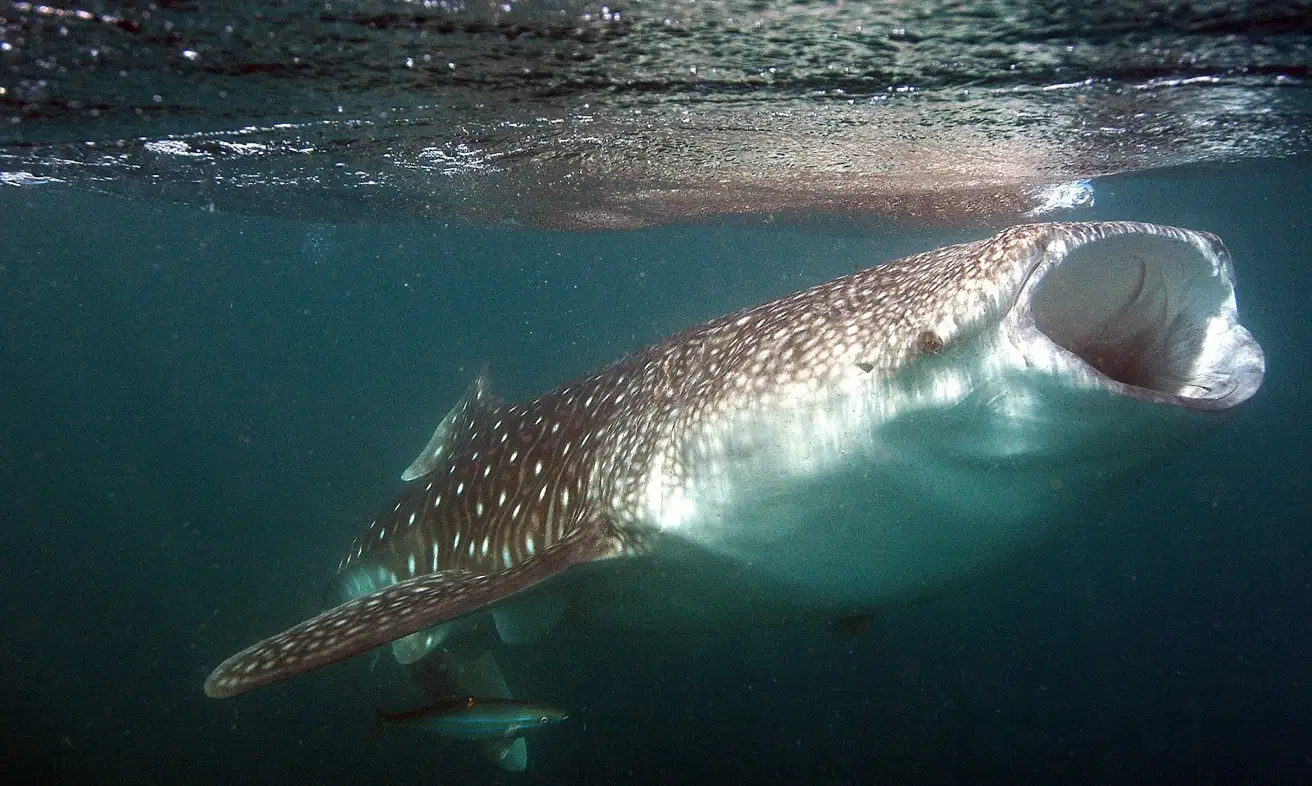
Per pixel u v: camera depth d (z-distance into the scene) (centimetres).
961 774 1162
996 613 2273
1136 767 1243
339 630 345
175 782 1066
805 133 791
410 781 1048
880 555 353
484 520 518
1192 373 276
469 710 591
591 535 409
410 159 917
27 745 1171
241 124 720
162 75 556
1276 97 725
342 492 3147
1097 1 461
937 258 341
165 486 3531
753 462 349
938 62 555
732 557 376
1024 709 1435
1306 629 2217
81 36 474
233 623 1722
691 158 923
